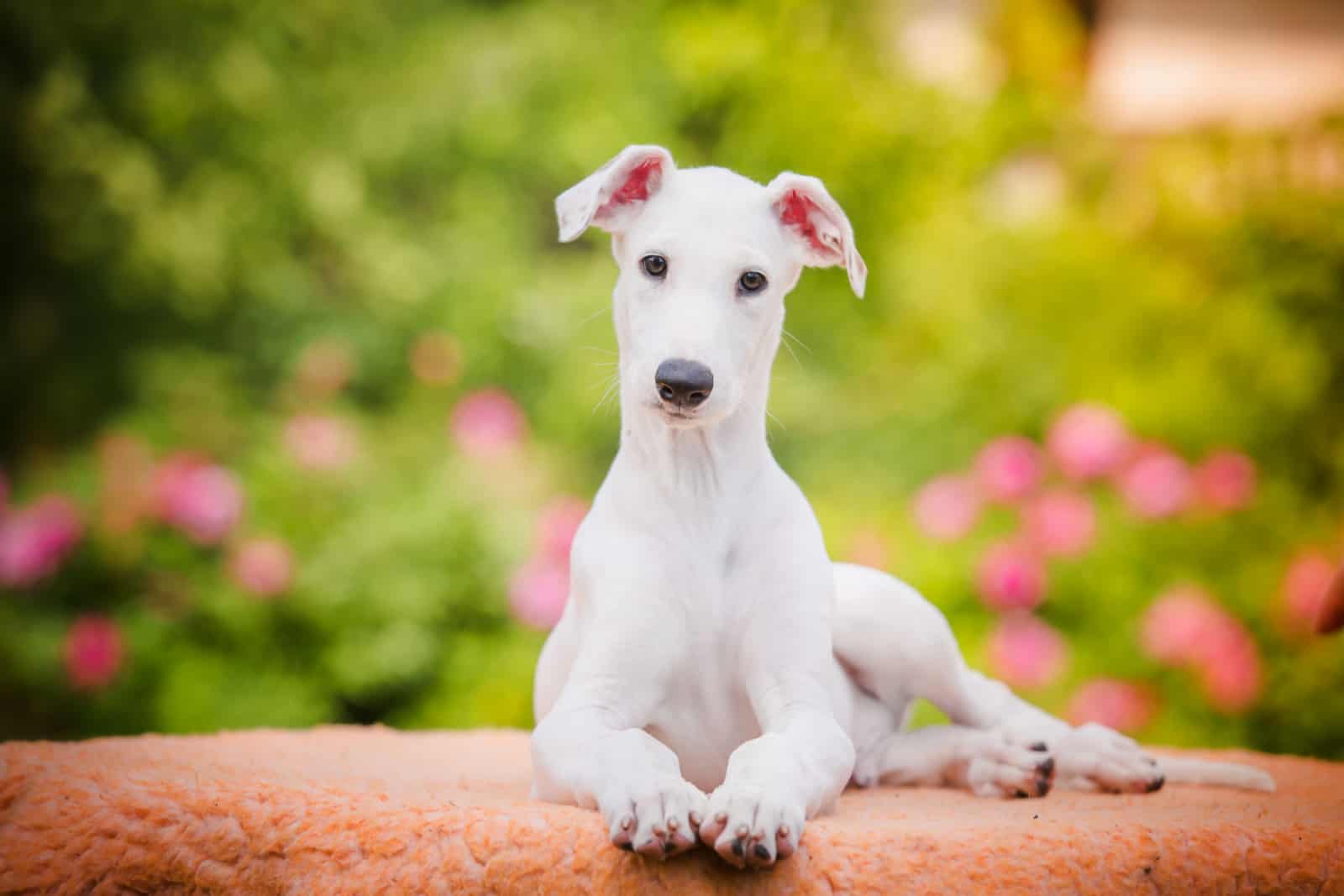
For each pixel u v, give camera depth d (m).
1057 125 8.34
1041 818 2.68
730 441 2.96
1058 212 7.94
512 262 8.30
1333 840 2.53
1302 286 7.55
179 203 8.40
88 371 8.68
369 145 8.63
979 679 3.64
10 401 8.68
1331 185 7.84
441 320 8.13
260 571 6.04
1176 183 7.89
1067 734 3.38
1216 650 5.82
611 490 3.03
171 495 6.21
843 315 8.17
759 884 2.29
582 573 2.98
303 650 6.25
